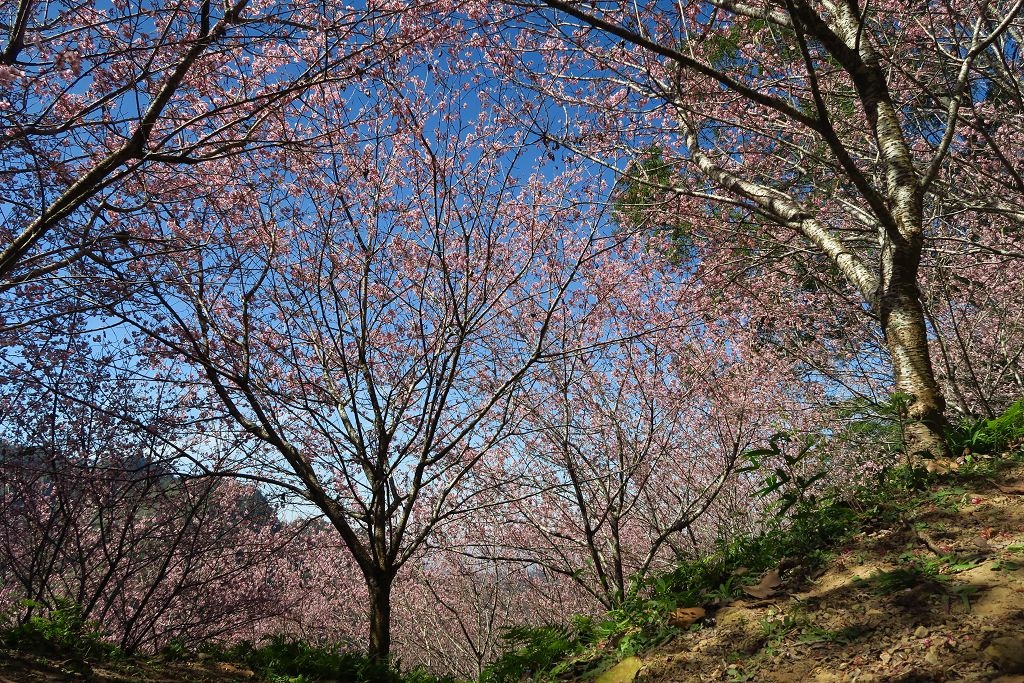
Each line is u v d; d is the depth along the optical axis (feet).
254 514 41.45
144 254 23.16
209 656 22.56
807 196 34.96
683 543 46.62
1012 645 8.66
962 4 27.20
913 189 21.29
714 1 24.12
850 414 19.53
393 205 31.73
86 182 19.13
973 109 27.09
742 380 37.04
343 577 54.90
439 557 46.19
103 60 19.54
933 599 10.59
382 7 22.79
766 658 10.69
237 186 27.09
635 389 37.93
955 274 35.58
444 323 29.73
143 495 32.65
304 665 22.18
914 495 15.23
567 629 17.21
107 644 20.58
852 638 10.36
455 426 33.76
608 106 29.12
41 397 29.84
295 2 20.61
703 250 36.73
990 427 17.08
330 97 27.94
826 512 15.81
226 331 30.07
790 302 40.40
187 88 23.48
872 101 22.90
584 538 40.22
